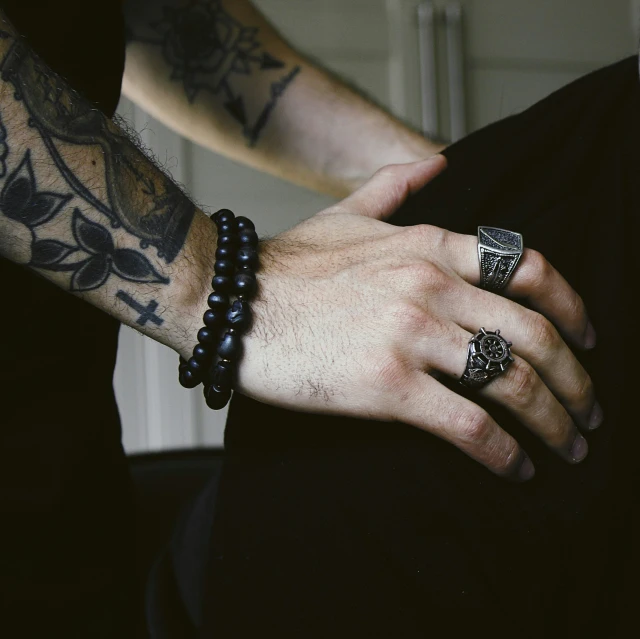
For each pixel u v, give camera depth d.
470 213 0.50
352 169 0.73
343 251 0.49
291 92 0.72
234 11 0.72
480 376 0.45
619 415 0.47
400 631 0.45
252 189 1.89
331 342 0.46
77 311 0.56
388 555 0.45
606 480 0.46
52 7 0.54
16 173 0.44
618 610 0.46
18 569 0.53
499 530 0.45
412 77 1.92
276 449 0.48
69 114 0.46
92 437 0.57
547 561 0.46
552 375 0.46
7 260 0.51
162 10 0.70
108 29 0.58
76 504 0.56
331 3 1.92
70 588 0.56
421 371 0.46
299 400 0.47
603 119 0.50
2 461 0.52
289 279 0.49
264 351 0.47
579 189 0.50
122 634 0.59
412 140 0.72
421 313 0.46
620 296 0.48
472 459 0.46
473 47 1.97
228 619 0.47
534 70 2.01
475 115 1.97
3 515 0.52
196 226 0.49
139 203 0.47
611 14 2.05
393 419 0.46
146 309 0.48
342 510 0.46
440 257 0.48
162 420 1.86
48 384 0.54
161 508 0.71
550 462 0.47
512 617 0.45
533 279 0.47
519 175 0.51
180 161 1.84
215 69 0.72
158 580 0.63
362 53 1.93
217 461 0.75
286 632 0.46
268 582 0.46
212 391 0.47
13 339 0.52
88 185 0.46
